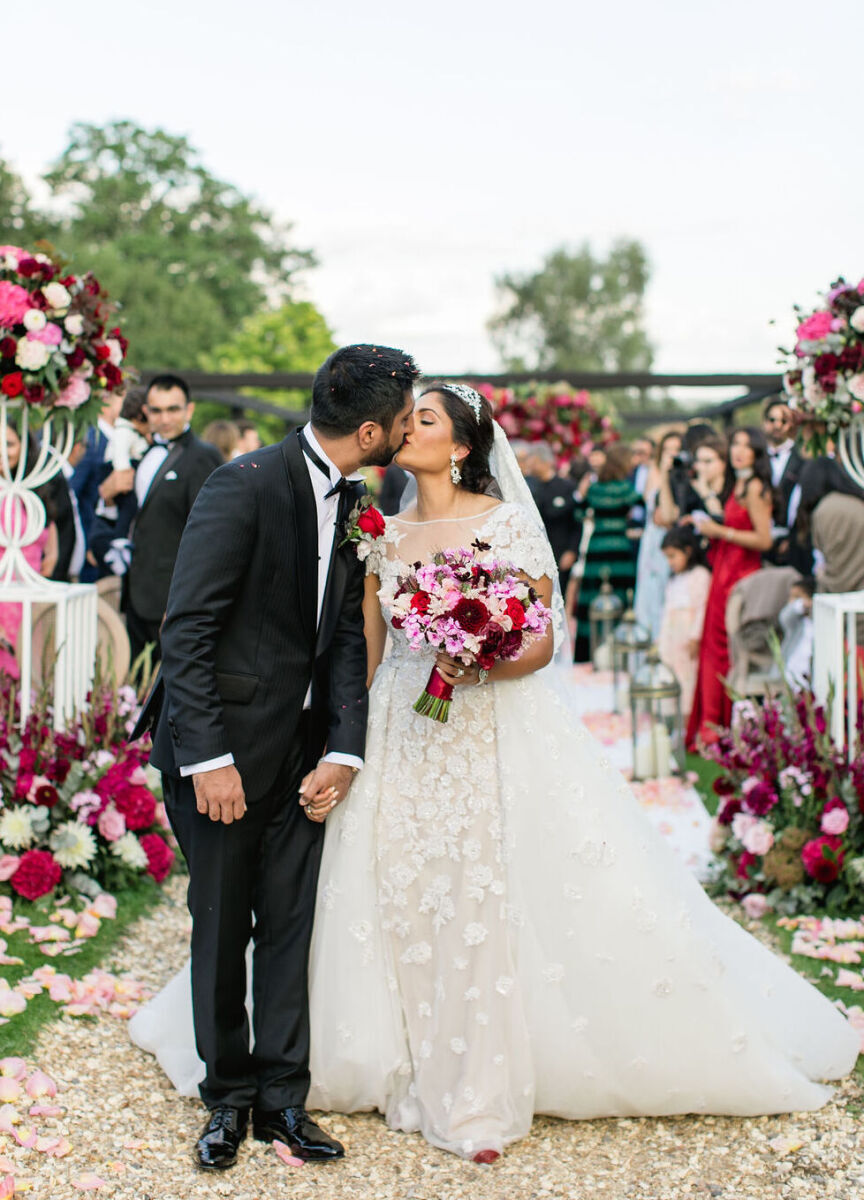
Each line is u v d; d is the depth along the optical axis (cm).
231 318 4100
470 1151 266
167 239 4072
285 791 277
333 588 276
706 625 654
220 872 267
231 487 260
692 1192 252
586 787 287
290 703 270
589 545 1018
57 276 418
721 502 669
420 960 285
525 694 291
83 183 4247
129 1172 254
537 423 1214
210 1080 270
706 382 1039
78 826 400
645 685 595
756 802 421
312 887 283
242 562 260
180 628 257
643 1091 278
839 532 550
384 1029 285
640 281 4928
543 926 280
